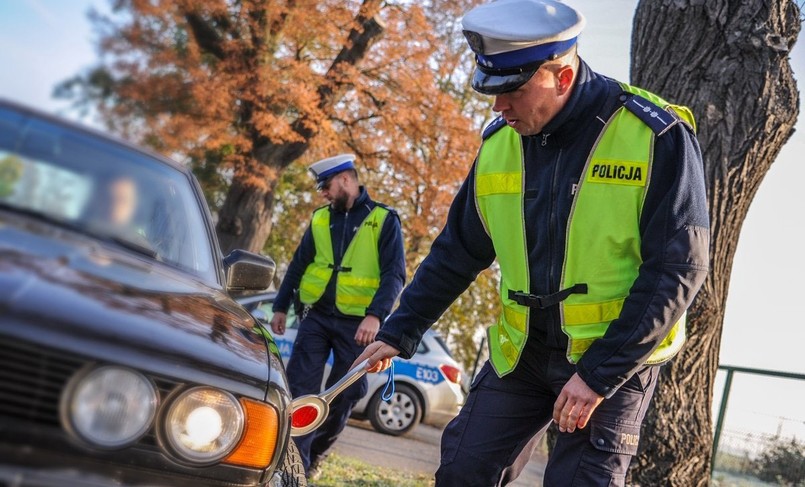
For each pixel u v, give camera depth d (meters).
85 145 3.05
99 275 2.32
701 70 5.09
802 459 7.96
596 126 2.99
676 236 2.85
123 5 13.77
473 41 2.93
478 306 20.92
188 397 2.16
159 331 2.20
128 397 2.05
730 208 5.09
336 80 14.41
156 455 2.11
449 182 15.78
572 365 3.05
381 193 17.62
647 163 2.92
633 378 3.00
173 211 3.16
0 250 2.17
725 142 5.05
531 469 10.41
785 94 5.08
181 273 2.93
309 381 5.68
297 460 3.07
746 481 8.29
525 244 3.11
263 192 14.77
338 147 14.62
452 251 3.33
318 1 13.90
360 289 5.72
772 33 5.02
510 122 3.03
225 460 2.23
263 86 13.52
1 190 2.66
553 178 3.03
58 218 2.70
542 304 3.05
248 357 2.41
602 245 2.97
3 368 1.93
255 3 13.53
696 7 5.06
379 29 14.66
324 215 5.84
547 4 2.96
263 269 3.60
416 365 11.55
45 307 2.00
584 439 3.01
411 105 15.11
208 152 14.91
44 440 1.95
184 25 13.84
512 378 3.21
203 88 13.67
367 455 8.45
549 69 2.91
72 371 1.98
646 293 2.84
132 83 13.73
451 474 3.23
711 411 5.12
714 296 5.09
